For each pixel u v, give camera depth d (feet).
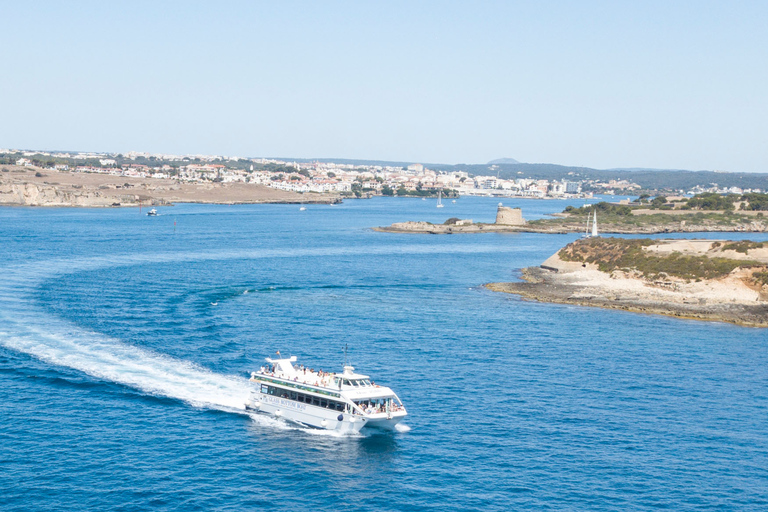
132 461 213.87
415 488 204.33
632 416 263.49
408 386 289.33
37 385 271.49
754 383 309.63
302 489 201.77
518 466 219.00
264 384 256.32
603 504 197.67
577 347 363.97
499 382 298.56
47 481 199.52
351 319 416.67
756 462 226.99
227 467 213.05
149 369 294.66
